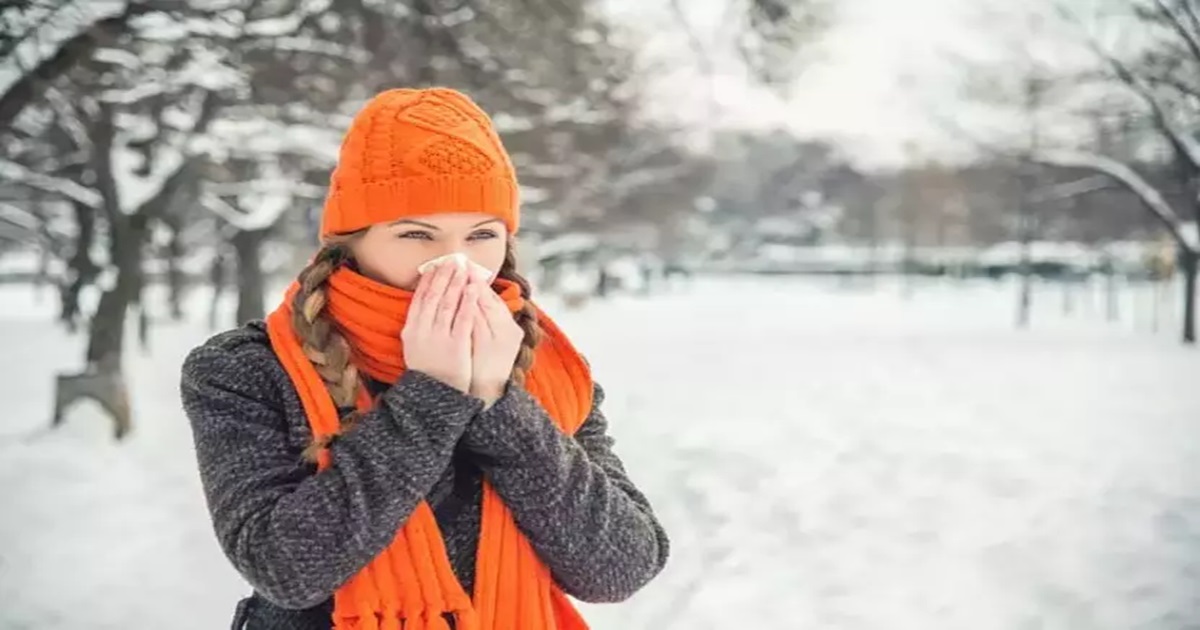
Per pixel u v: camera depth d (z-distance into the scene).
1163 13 19.06
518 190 1.83
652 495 8.43
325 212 1.80
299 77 12.01
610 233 37.34
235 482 1.64
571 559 1.71
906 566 6.42
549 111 17.75
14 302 41.12
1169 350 22.83
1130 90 22.55
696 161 34.62
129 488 8.39
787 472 9.38
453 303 1.65
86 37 9.14
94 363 11.04
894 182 69.94
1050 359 20.80
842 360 20.48
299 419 1.69
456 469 1.76
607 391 15.48
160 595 5.66
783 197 73.44
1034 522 7.53
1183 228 24.81
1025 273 32.06
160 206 11.75
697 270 69.81
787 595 5.83
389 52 11.45
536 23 12.52
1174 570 6.30
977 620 5.46
